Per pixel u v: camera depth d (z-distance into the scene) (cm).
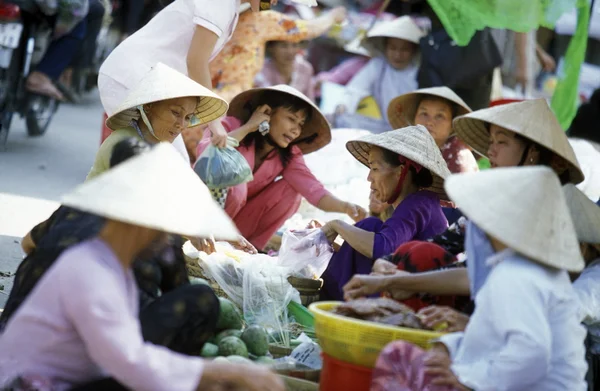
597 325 589
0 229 962
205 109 756
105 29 1875
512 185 447
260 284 666
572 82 1098
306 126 884
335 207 869
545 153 624
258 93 866
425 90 898
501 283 438
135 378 399
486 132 720
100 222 488
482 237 473
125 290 415
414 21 1456
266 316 650
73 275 401
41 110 1504
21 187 1190
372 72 1361
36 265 488
